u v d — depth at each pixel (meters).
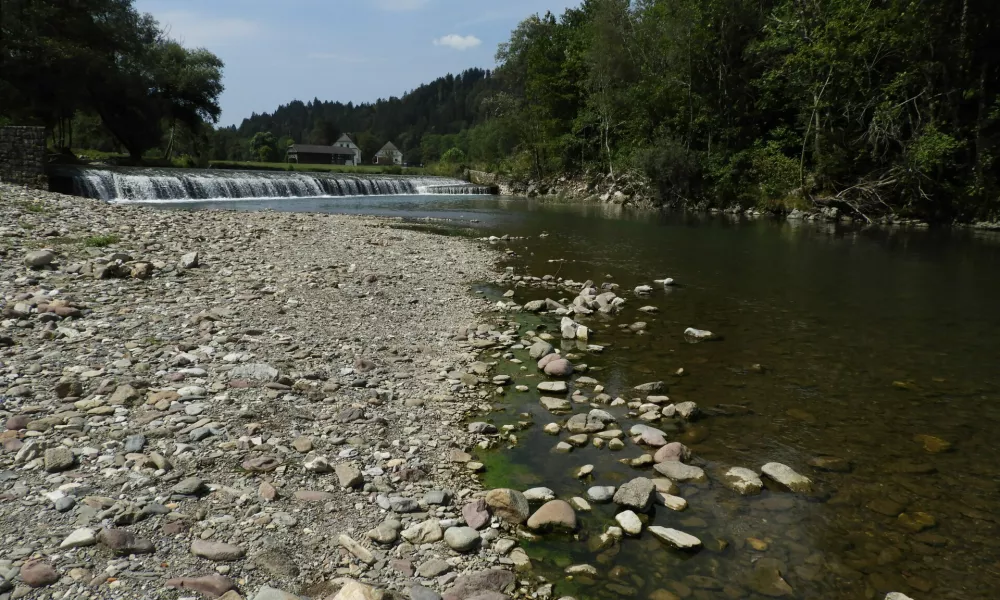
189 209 24.95
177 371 6.14
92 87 46.12
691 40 41.72
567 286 13.12
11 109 41.25
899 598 3.51
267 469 4.48
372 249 15.86
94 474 4.10
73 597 2.93
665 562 3.85
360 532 3.88
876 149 32.06
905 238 24.16
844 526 4.33
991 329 10.11
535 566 3.77
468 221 27.42
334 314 9.28
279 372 6.51
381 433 5.44
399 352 7.88
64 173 28.58
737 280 14.47
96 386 5.59
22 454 4.17
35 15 40.56
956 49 28.28
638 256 18.09
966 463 5.34
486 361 7.93
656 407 6.48
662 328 9.98
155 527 3.60
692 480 4.93
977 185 28.48
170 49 61.47
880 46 30.31
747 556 3.94
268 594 3.06
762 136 41.09
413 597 3.26
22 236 11.22
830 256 18.72
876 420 6.32
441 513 4.23
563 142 56.47
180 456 4.50
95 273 9.56
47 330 6.82
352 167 90.25
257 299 9.57
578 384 7.25
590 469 5.03
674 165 40.84
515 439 5.64
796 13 34.53
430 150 149.25
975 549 4.07
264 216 22.23
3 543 3.27
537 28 64.31
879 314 11.12
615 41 49.97
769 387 7.27
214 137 121.69
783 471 5.02
